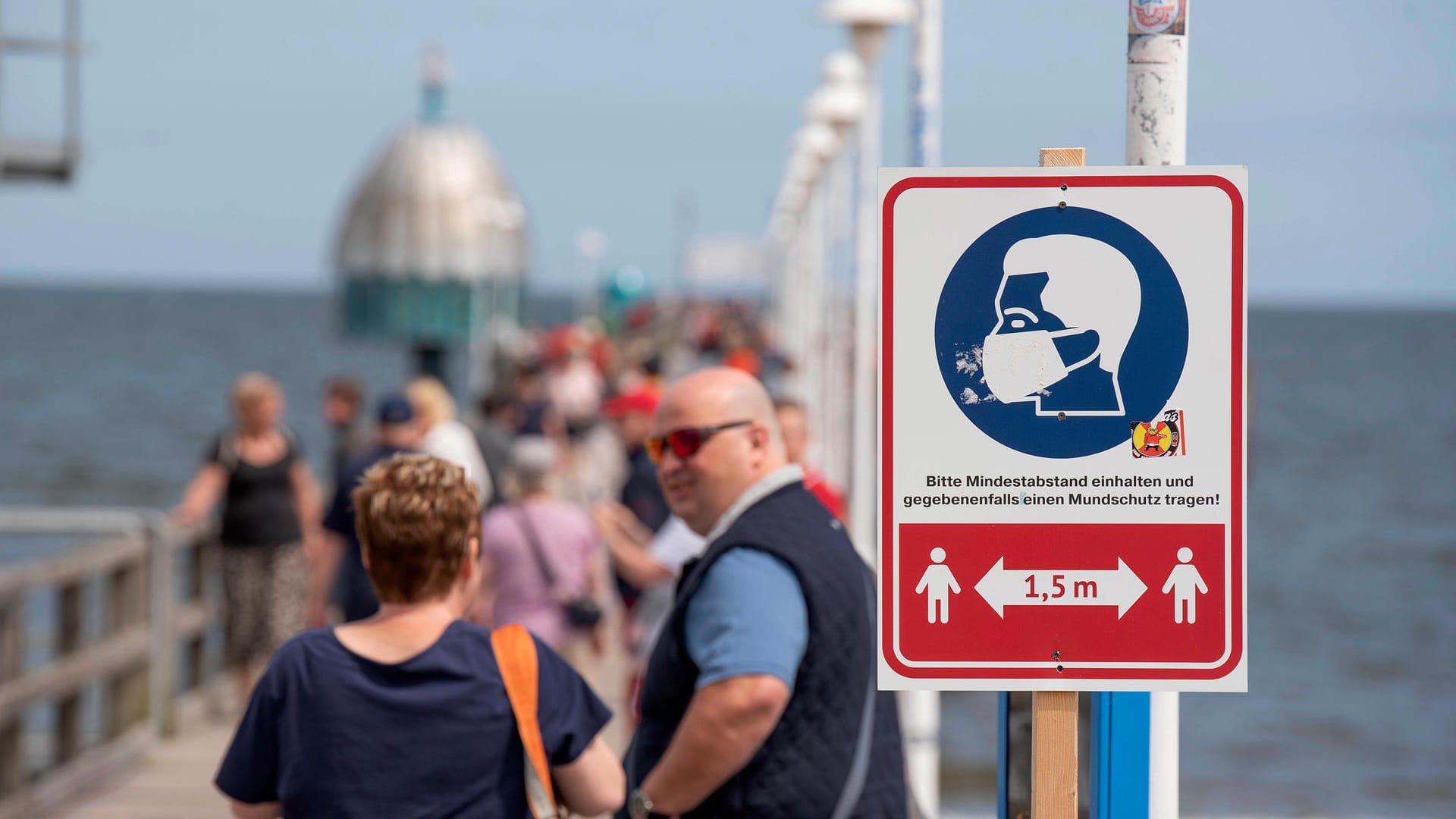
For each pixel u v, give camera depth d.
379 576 7.15
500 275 79.19
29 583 15.46
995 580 5.97
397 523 7.09
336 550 17.11
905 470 5.98
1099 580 5.96
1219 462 5.93
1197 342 5.94
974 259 5.97
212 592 22.58
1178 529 5.94
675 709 7.43
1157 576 5.94
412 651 7.02
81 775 16.78
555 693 7.19
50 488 91.56
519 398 35.72
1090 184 5.95
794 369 37.78
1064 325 5.96
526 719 7.04
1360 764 34.62
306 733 6.93
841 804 7.20
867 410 20.23
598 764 7.26
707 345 127.81
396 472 7.25
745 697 6.93
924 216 5.97
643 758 7.55
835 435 32.41
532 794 7.04
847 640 7.27
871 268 20.27
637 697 8.47
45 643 18.20
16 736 15.09
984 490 5.97
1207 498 5.94
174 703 19.41
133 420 136.00
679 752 7.06
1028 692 6.60
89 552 17.28
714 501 7.81
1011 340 5.96
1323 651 53.50
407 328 76.88
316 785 6.89
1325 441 144.25
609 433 46.81
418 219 77.00
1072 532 5.96
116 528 19.05
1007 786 6.71
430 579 7.14
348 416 24.11
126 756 17.98
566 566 17.38
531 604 17.31
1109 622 5.96
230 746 7.11
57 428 126.50
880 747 7.47
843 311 32.81
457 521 7.19
